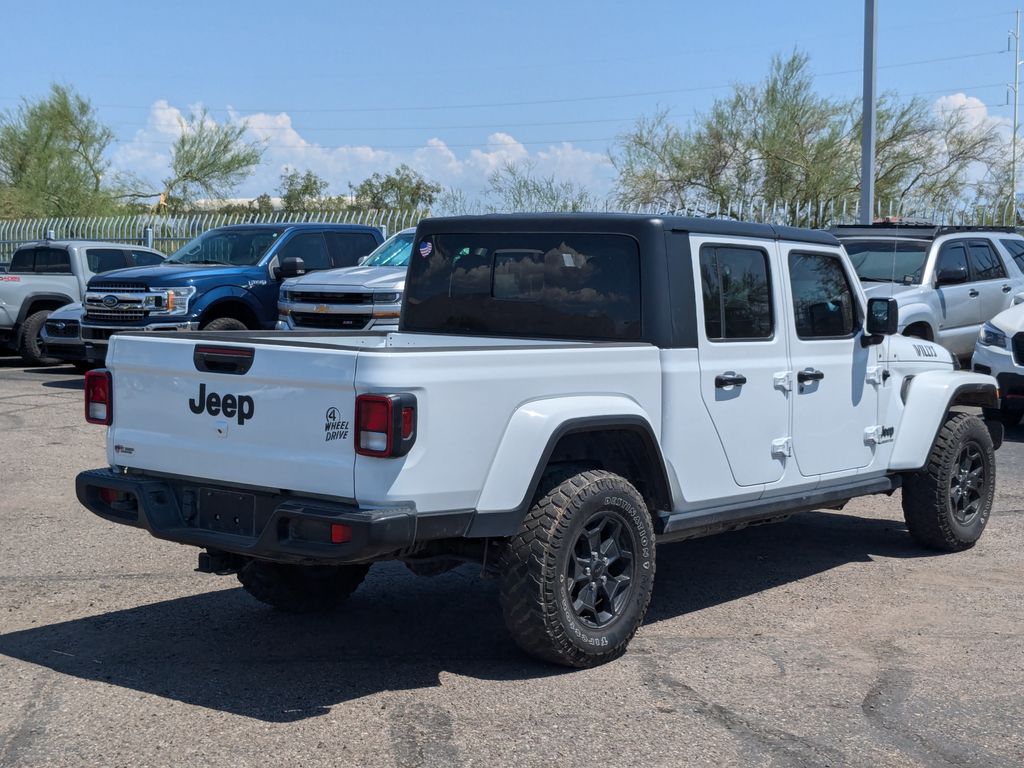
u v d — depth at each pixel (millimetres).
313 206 50656
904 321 13516
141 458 5176
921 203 32938
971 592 6516
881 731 4461
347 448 4445
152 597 6227
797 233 6355
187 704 4664
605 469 5445
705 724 4500
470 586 6559
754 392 5977
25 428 11938
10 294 17672
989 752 4285
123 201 48250
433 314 6426
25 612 5934
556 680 4977
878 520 8461
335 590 5945
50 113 46188
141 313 14219
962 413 7457
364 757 4152
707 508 5812
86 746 4242
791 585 6664
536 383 4875
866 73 18312
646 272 5543
